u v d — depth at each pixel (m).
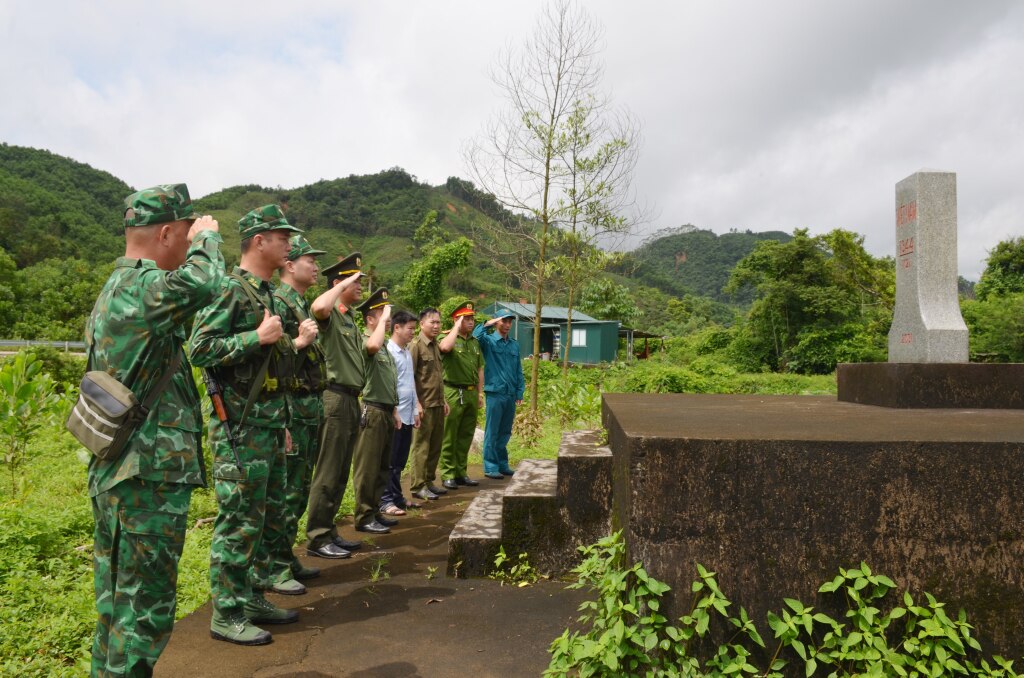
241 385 3.09
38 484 6.32
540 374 20.25
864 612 2.31
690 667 2.31
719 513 2.43
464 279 56.28
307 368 3.81
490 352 7.62
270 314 3.26
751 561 2.41
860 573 2.35
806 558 2.40
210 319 2.96
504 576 4.02
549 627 3.23
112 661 2.12
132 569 2.13
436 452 6.57
